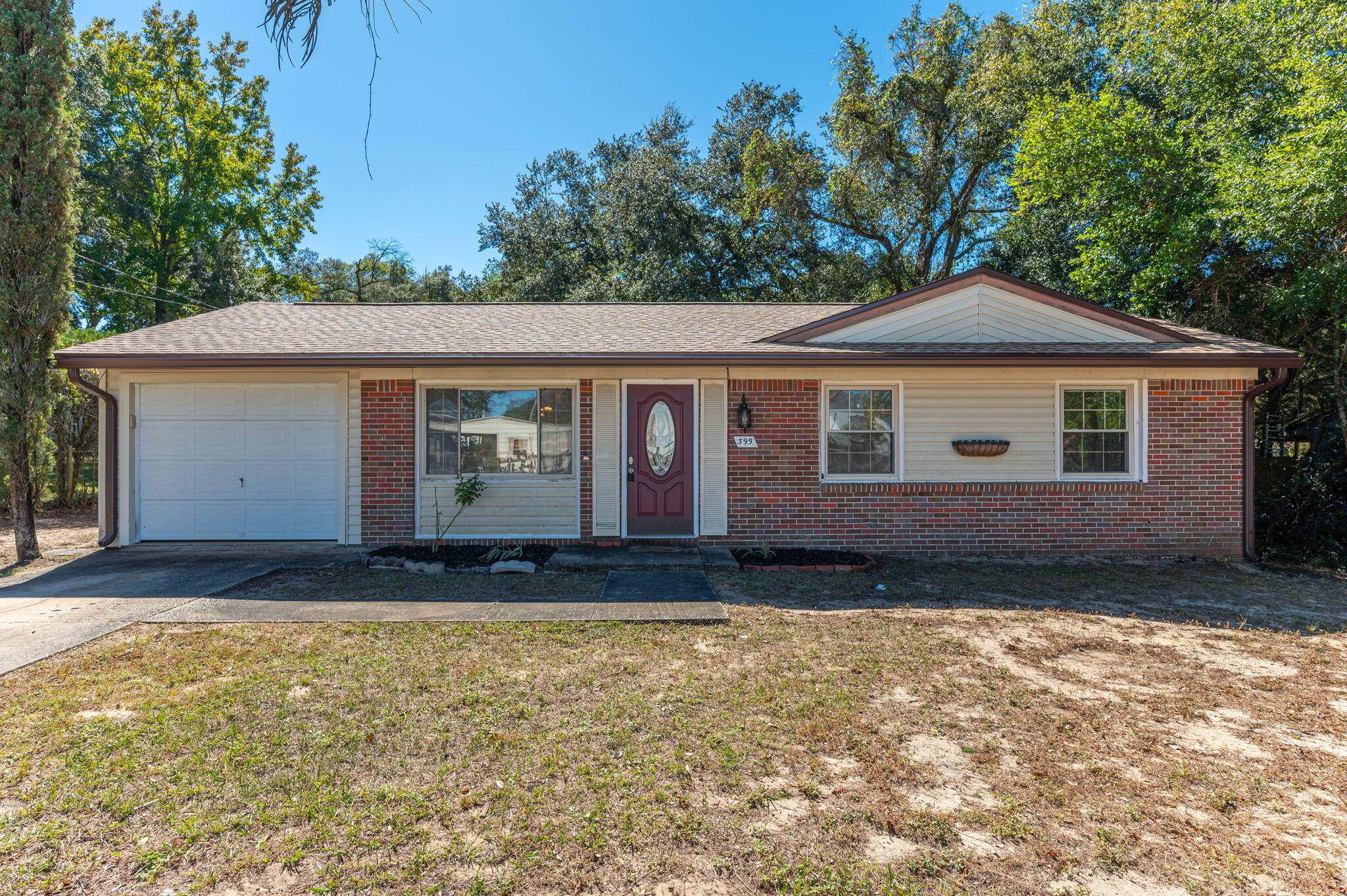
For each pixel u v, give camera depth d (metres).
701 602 6.42
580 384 9.12
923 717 3.99
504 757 3.45
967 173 22.12
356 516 9.09
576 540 9.16
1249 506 8.91
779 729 3.81
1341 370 9.61
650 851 2.71
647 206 22.50
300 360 8.33
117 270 21.17
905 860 2.68
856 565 7.94
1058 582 7.48
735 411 9.00
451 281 35.34
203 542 9.16
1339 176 8.56
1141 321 9.13
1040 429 9.02
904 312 9.23
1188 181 11.50
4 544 10.16
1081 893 2.50
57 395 9.44
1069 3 19.17
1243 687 4.52
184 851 2.67
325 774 3.27
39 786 3.12
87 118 20.58
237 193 26.16
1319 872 2.62
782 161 21.41
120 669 4.62
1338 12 10.04
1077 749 3.62
